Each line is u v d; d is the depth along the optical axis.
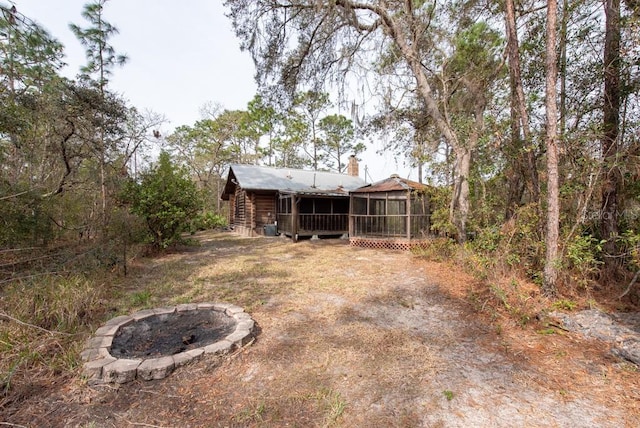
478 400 2.37
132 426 2.14
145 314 4.01
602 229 5.18
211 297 5.13
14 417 2.20
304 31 8.52
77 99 8.73
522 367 2.86
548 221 4.58
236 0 7.76
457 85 8.83
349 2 7.65
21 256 6.01
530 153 5.64
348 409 2.29
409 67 9.05
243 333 3.41
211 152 27.16
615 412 2.19
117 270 6.56
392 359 3.04
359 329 3.79
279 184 16.23
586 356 3.03
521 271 5.29
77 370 2.74
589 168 4.84
